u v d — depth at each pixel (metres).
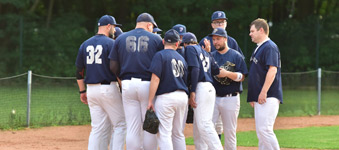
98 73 21.22
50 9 81.00
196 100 21.20
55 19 78.38
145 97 20.44
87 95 21.72
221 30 22.81
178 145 21.03
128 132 20.75
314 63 72.62
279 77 21.19
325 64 74.06
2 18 75.62
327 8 91.56
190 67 20.92
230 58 23.19
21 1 79.12
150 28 21.05
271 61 20.62
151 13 78.88
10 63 73.69
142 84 20.28
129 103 20.66
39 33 74.06
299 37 72.38
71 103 47.53
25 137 31.16
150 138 20.88
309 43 72.62
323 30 73.75
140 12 79.56
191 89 20.91
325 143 29.59
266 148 21.17
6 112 41.31
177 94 20.11
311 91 58.28
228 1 77.31
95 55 21.23
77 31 74.12
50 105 46.25
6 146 27.73
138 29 20.83
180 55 20.55
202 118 21.19
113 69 20.80
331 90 57.88
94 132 21.81
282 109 48.00
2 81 63.88
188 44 21.94
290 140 30.81
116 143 21.53
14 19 75.56
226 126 23.30
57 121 38.00
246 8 76.88
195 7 77.44
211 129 21.17
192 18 75.31
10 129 34.34
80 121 38.56
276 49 20.92
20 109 43.19
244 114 44.19
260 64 21.08
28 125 35.53
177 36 20.36
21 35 72.81
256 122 21.33
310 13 80.75
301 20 78.75
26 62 73.12
